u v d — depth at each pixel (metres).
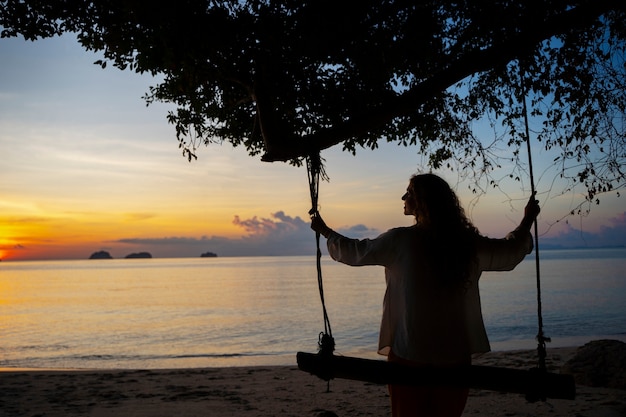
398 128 5.84
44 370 11.51
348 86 5.32
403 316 3.13
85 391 8.58
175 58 4.41
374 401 7.44
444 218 3.20
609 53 5.35
